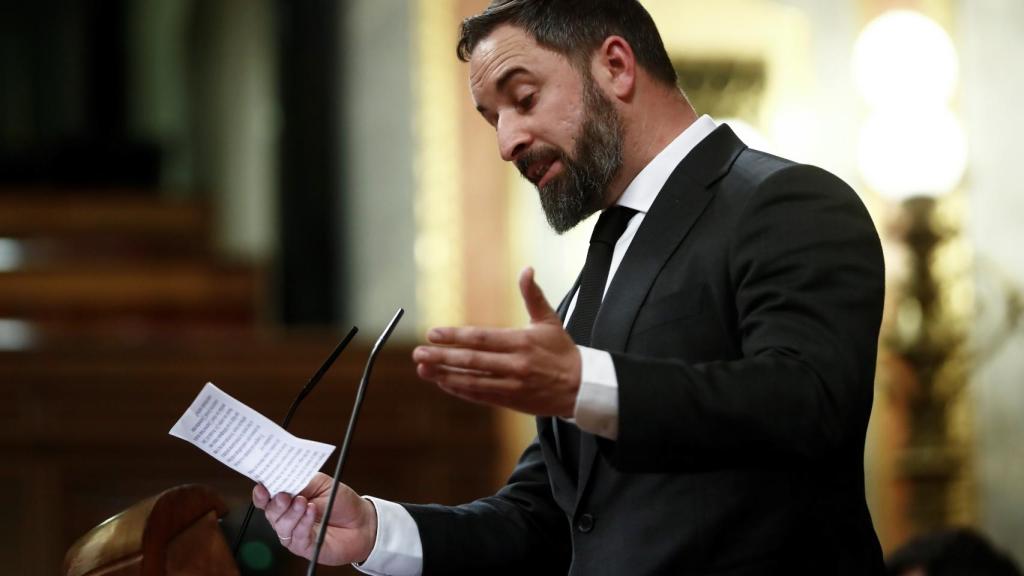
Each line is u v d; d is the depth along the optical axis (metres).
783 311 7.54
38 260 33.03
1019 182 25.81
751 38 26.12
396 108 26.56
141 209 36.22
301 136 26.80
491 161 26.23
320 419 21.48
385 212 26.42
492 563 9.09
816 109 26.05
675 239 8.31
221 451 7.86
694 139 8.76
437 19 26.56
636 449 7.00
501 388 6.88
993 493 25.31
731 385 7.07
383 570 8.76
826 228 7.80
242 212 37.34
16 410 21.30
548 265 25.88
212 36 43.81
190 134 47.19
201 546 7.15
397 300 26.22
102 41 49.06
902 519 25.28
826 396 7.15
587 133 8.63
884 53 26.06
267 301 29.78
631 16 8.88
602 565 8.05
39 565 21.03
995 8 26.17
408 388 21.61
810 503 7.96
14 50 48.41
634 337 8.16
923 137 25.83
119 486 21.25
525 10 8.77
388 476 21.53
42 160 47.56
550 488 9.45
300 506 8.29
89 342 21.34
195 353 21.30
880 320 7.71
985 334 25.52
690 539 7.86
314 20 26.92
